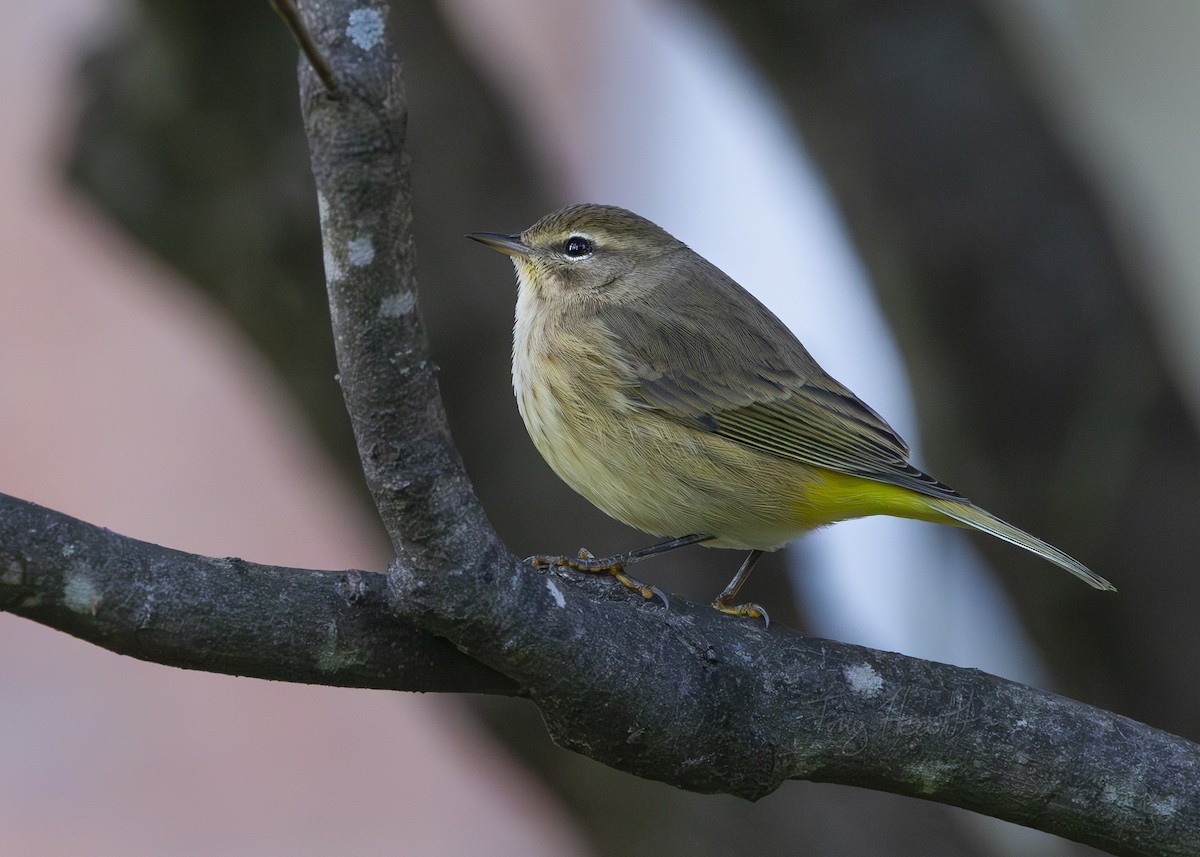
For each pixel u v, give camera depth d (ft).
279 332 31.37
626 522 34.35
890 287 36.27
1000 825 39.17
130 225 30.73
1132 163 55.36
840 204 36.83
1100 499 35.63
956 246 35.32
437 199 33.14
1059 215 35.86
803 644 24.48
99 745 54.80
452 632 20.81
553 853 55.77
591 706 22.04
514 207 34.58
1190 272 53.93
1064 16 56.70
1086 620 36.22
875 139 35.47
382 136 17.88
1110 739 24.71
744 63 37.14
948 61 35.81
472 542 20.38
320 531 58.59
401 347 18.86
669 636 23.29
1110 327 35.60
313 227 30.14
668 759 22.91
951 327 35.68
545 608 21.34
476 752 46.91
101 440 58.29
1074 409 35.65
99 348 58.95
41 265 58.95
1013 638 40.34
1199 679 35.81
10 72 59.47
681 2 37.96
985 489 36.60
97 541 19.75
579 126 65.16
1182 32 55.83
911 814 33.47
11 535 19.12
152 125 29.89
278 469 58.80
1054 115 36.88
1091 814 24.57
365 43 17.88
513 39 65.41
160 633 20.06
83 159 30.60
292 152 29.91
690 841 32.50
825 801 33.01
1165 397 35.70
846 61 35.32
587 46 65.46
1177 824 24.45
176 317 59.98
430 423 19.53
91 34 31.71
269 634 20.71
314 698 57.47
